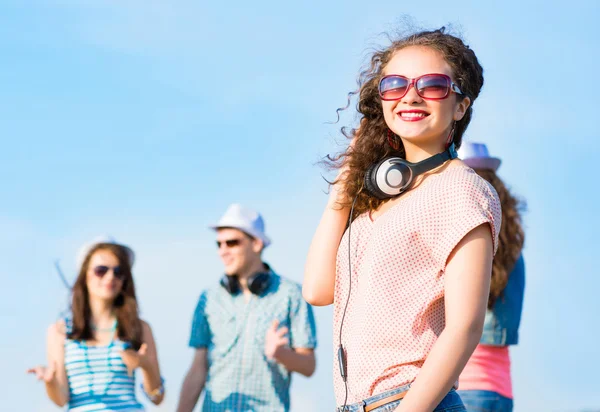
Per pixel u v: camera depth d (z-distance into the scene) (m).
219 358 4.97
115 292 5.01
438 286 2.30
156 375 5.07
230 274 5.07
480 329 2.22
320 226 2.62
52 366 4.88
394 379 2.28
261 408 4.86
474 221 2.25
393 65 2.54
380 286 2.33
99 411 4.86
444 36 2.53
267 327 4.94
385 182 2.44
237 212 5.13
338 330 2.48
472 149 4.30
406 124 2.46
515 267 3.97
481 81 2.59
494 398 3.89
